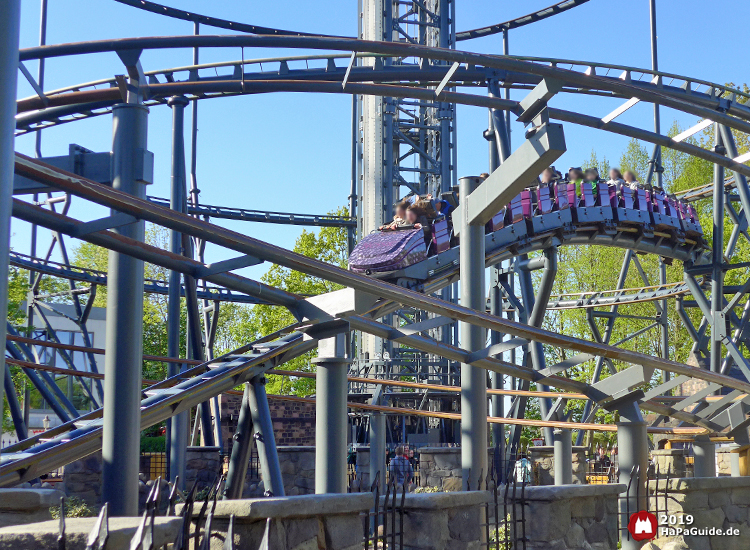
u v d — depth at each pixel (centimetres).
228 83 2045
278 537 512
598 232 2256
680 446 2359
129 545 388
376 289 927
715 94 2323
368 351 3050
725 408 1457
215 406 2966
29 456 807
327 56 1919
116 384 856
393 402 3086
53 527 396
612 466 2286
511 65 1770
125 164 889
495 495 775
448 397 2922
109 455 845
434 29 3306
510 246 2108
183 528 432
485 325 1057
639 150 5469
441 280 2038
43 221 805
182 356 4703
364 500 585
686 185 5053
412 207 2016
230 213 3406
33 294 3008
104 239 830
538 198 2139
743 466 1401
